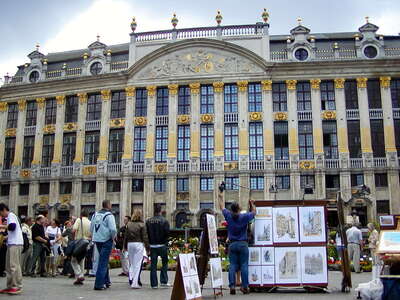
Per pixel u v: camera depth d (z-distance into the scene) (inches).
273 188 1546.5
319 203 543.8
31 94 1953.7
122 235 778.8
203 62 1790.1
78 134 1844.2
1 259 701.9
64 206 1790.1
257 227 541.6
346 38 1819.6
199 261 497.4
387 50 1756.9
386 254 390.0
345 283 521.3
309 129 1705.2
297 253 532.7
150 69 1819.6
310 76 1734.7
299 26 1801.2
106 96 1843.0
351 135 1688.0
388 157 1641.2
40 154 1889.8
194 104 1763.0
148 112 1786.4
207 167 1704.0
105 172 1770.4
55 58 2060.8
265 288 531.8
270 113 1717.5
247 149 1694.1
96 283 524.4
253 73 1755.7
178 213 1680.6
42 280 649.6
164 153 1749.5
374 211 1604.3
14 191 1877.5
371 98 1717.5
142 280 685.9
